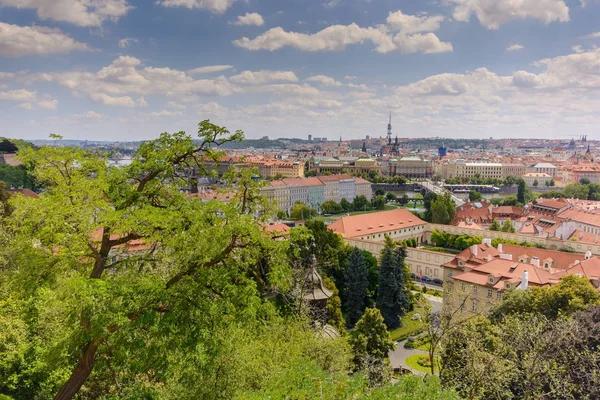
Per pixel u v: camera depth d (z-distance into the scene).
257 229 29.42
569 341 44.44
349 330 90.88
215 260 28.86
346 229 145.25
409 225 162.62
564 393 41.84
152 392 34.75
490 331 51.09
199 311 27.50
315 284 54.94
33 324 38.12
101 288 24.66
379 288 96.81
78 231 27.95
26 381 35.44
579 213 170.88
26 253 29.30
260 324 36.12
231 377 33.41
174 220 27.86
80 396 37.62
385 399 26.31
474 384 41.03
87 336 24.98
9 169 189.12
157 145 31.92
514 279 84.00
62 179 31.88
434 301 106.44
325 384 26.39
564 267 96.62
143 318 25.45
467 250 103.69
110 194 30.84
